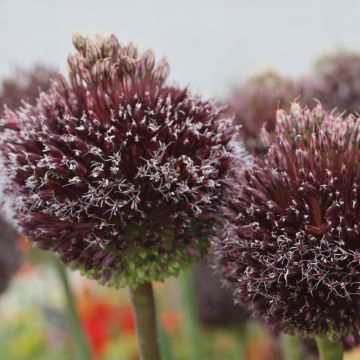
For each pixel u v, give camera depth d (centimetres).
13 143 34
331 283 31
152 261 33
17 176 33
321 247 31
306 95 41
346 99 42
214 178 33
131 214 32
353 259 31
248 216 32
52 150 32
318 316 31
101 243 32
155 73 33
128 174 32
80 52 34
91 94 33
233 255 32
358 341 34
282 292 31
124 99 33
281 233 31
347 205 31
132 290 35
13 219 35
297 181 32
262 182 32
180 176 32
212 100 34
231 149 34
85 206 32
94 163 32
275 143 32
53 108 33
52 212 33
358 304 31
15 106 40
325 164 32
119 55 34
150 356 35
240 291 32
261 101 39
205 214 33
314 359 39
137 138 32
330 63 43
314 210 31
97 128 32
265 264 31
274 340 44
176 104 33
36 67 41
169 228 33
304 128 32
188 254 33
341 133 32
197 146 33
